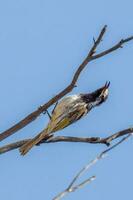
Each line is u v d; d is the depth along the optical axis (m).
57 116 12.69
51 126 12.22
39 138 11.53
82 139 11.20
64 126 13.02
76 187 6.81
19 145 11.38
